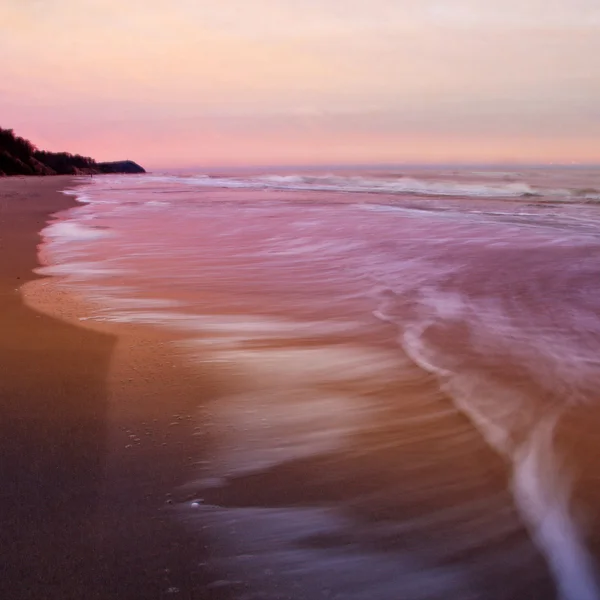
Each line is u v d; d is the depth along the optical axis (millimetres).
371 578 2045
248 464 2834
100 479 2648
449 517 2416
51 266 8469
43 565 2061
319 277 7746
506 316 5828
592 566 2123
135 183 42562
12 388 3719
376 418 3404
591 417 3445
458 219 13844
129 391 3707
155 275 7844
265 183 39688
